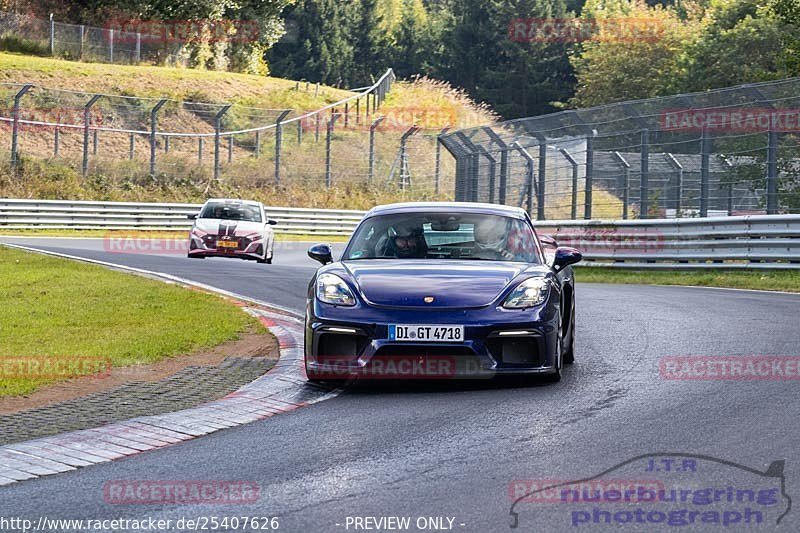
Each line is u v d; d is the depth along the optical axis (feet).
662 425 69.36
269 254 258.78
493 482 56.39
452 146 335.47
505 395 82.58
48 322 125.49
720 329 117.29
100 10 634.02
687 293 171.32
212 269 206.08
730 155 233.55
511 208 103.60
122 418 76.54
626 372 91.61
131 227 378.94
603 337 114.73
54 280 170.30
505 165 301.84
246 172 453.17
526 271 90.63
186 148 478.59
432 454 63.31
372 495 54.49
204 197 423.23
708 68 649.61
